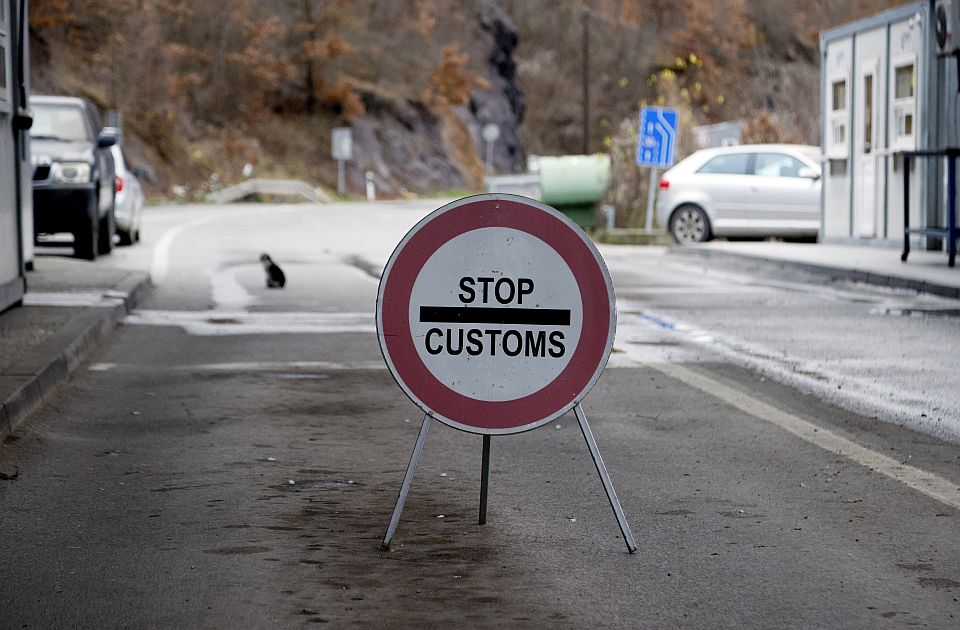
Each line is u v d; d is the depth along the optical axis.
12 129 16.81
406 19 101.12
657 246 36.25
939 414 11.47
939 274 23.03
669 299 20.95
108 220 28.22
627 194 40.28
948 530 7.85
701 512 8.27
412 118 94.44
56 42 69.12
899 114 29.95
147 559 7.26
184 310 18.72
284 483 9.02
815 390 12.64
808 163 34.59
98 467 9.43
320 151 85.81
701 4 116.62
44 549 7.44
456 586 6.81
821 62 33.53
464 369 7.36
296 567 7.12
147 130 71.88
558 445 10.27
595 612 6.41
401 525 7.96
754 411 11.60
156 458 9.73
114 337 15.91
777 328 17.30
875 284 23.42
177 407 11.70
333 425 11.02
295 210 57.38
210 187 73.19
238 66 84.19
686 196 35.19
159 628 6.20
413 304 7.34
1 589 6.75
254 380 13.10
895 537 7.70
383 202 80.19
